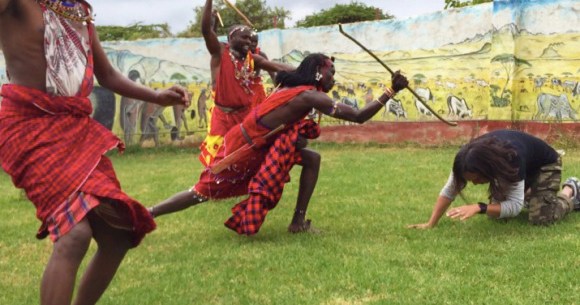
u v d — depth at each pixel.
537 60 12.05
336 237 5.24
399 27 13.45
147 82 14.89
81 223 2.68
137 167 11.45
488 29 12.45
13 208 7.40
